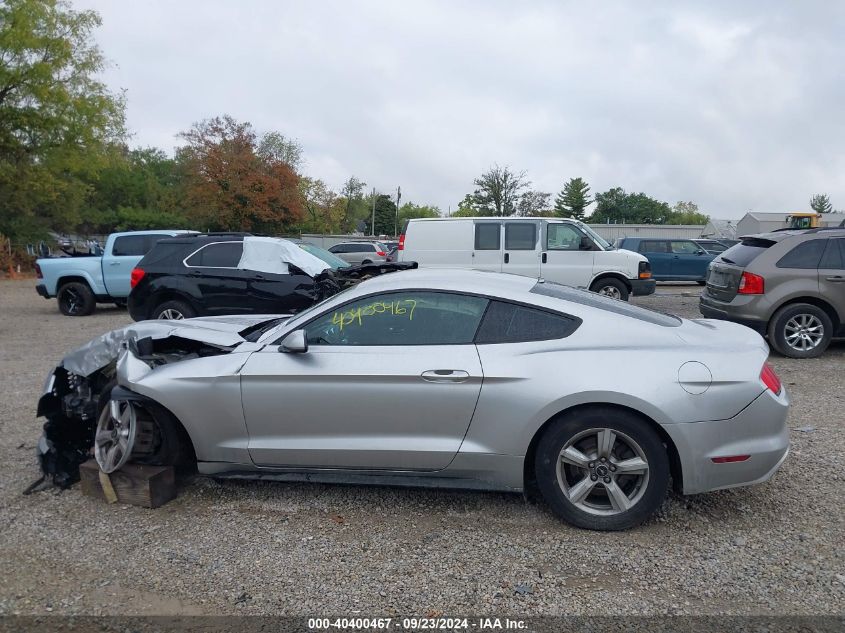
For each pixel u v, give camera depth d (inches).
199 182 1692.9
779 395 142.7
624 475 142.5
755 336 155.3
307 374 148.9
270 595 120.0
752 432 138.2
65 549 137.3
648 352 141.6
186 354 178.9
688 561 130.5
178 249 386.3
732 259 352.2
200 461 158.4
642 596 118.5
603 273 478.0
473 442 145.6
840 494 161.8
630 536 141.3
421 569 128.6
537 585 122.4
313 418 150.3
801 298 330.3
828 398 254.1
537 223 483.8
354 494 165.0
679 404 135.8
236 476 159.3
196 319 200.2
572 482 146.2
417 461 148.0
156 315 382.3
